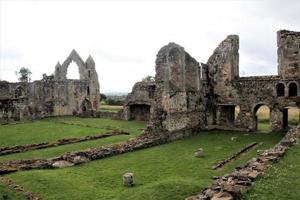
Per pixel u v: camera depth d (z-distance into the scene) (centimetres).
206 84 4166
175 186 1580
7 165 2080
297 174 1423
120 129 3903
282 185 1274
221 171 2091
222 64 4219
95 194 1634
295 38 3791
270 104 3928
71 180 1859
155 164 2273
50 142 2947
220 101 4247
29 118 5072
